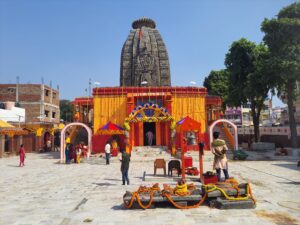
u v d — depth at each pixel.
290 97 23.19
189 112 25.00
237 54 28.77
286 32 20.95
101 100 25.19
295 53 20.38
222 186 8.16
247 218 6.69
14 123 33.66
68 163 20.53
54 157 26.94
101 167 18.14
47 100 44.03
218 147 10.16
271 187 10.50
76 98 27.70
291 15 22.14
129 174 14.47
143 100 25.59
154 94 24.94
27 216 7.18
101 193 9.87
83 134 27.81
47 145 36.41
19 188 11.09
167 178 12.63
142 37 34.66
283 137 28.59
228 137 25.22
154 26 38.25
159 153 23.06
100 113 25.00
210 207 7.73
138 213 7.28
